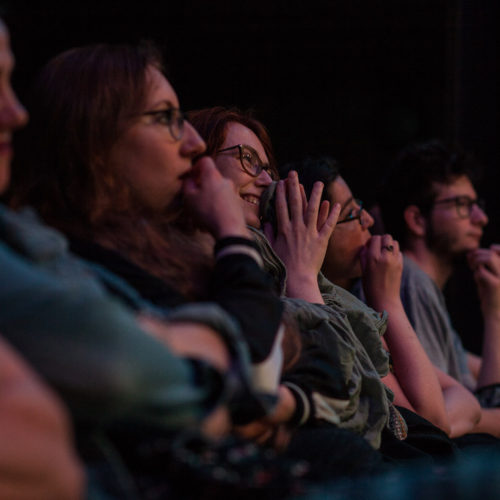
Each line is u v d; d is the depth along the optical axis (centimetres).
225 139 230
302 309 171
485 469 109
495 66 466
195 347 115
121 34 634
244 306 128
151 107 149
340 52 673
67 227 142
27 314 98
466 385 342
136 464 112
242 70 668
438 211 339
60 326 98
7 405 83
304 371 157
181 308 123
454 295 470
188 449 112
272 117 675
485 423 296
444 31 659
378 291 249
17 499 83
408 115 677
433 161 342
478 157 460
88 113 146
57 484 85
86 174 145
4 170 116
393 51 672
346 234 268
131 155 147
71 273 113
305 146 677
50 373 97
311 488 112
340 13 657
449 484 105
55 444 85
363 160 680
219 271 135
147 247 143
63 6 612
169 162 149
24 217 119
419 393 235
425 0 652
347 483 113
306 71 680
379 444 178
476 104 469
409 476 110
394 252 252
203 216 145
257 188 228
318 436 146
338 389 158
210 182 147
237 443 116
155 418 104
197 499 107
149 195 150
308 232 206
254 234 195
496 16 467
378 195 359
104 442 109
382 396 180
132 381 98
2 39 112
